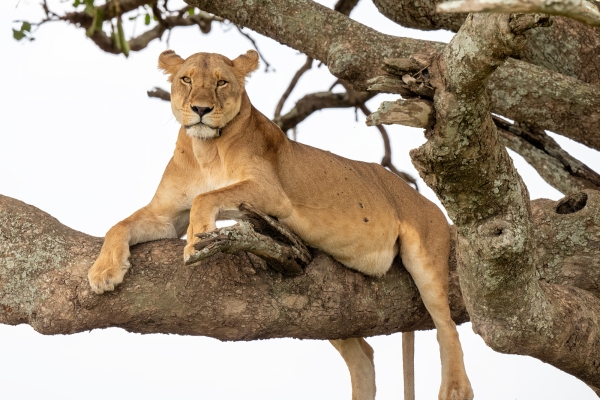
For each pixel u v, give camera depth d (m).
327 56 10.77
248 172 9.77
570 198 10.27
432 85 6.69
